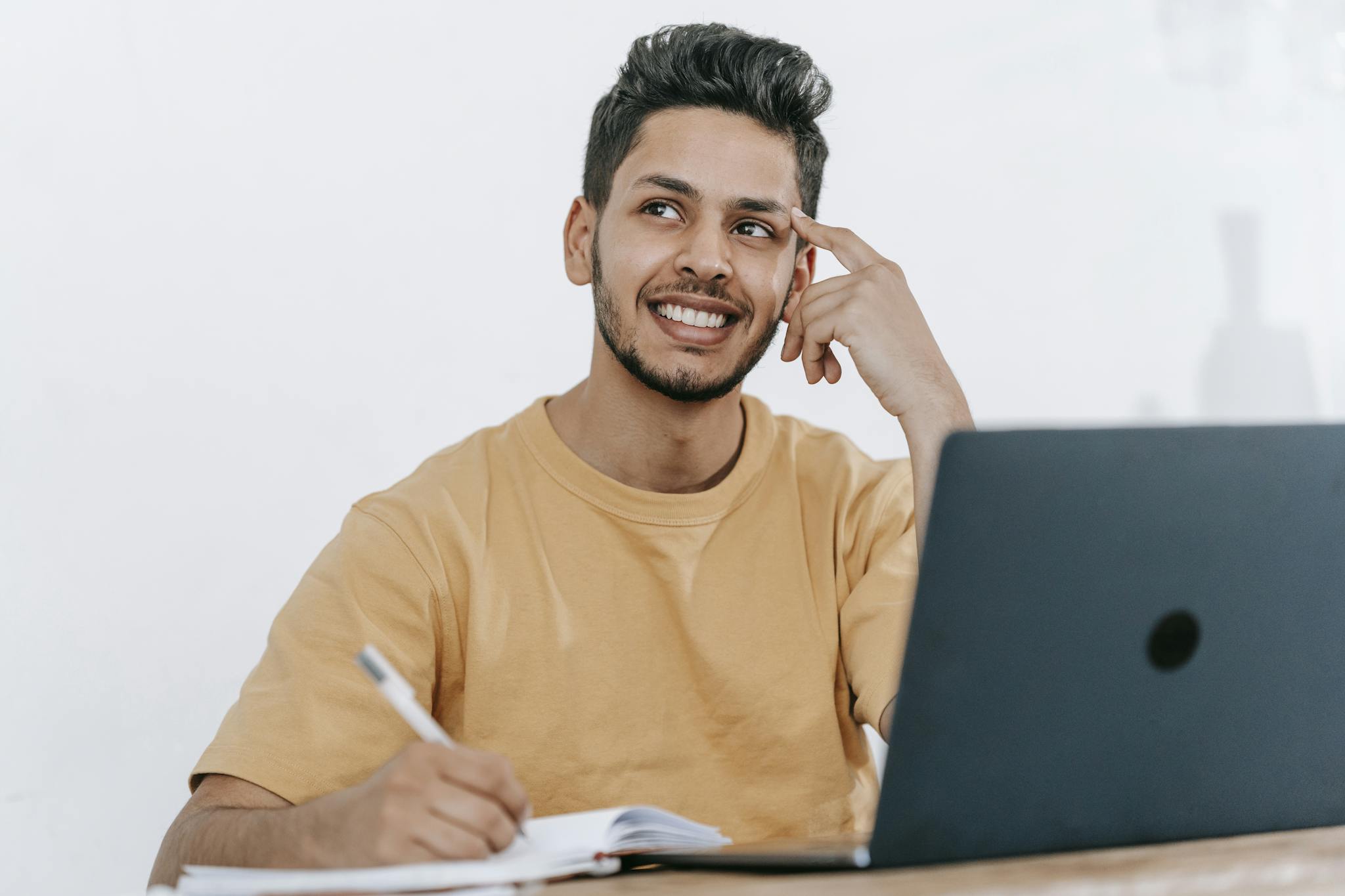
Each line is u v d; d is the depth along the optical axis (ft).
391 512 4.09
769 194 4.24
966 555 2.19
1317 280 8.08
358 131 6.10
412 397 6.15
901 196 7.22
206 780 3.53
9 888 5.22
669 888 2.17
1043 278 7.52
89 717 5.42
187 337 5.74
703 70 4.22
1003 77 7.47
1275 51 8.04
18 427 5.41
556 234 6.46
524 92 6.41
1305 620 2.45
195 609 5.65
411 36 6.21
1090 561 2.26
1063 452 2.21
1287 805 2.54
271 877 2.27
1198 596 2.34
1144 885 1.97
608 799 3.92
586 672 3.99
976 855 2.29
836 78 7.09
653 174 4.18
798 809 4.02
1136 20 7.80
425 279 6.21
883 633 4.12
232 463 5.77
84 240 5.59
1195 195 7.88
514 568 4.06
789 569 4.29
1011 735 2.27
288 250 5.95
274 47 5.96
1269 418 7.93
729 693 4.06
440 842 2.32
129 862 5.41
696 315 4.18
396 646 3.84
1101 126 7.68
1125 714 2.34
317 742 3.54
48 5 5.59
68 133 5.59
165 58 5.77
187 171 5.78
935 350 4.14
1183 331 7.81
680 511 4.18
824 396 6.93
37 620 5.38
